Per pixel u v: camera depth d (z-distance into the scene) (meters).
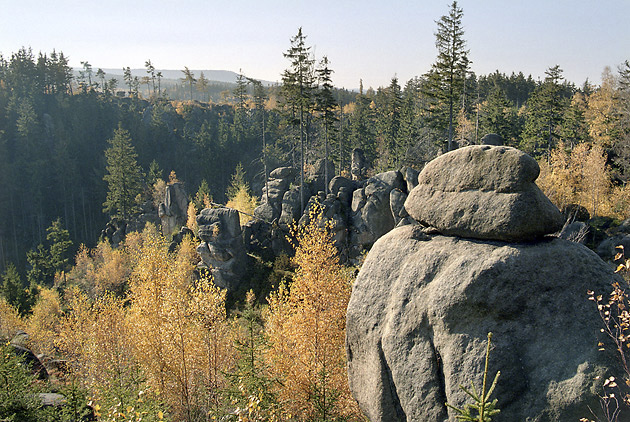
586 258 7.20
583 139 55.19
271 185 47.59
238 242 38.62
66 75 125.56
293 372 13.40
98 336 20.69
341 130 72.81
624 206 35.84
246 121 111.94
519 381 6.56
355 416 12.79
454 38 40.78
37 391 13.63
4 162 92.12
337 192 42.41
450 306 7.30
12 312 38.81
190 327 16.00
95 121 108.31
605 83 63.25
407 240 8.83
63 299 48.97
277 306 15.74
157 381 15.70
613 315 6.61
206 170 99.06
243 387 12.16
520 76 111.00
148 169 101.38
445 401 7.23
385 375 8.41
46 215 90.88
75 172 93.88
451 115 43.06
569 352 6.48
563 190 36.19
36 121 98.50
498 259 7.17
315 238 14.99
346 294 14.33
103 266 51.59
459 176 8.14
